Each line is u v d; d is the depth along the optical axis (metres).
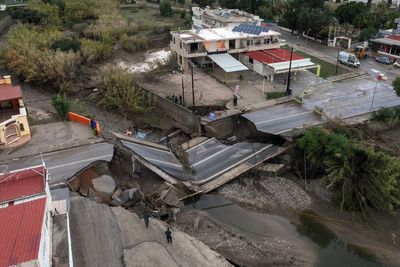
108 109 57.19
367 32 85.94
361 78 68.50
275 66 64.56
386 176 39.88
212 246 34.50
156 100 57.28
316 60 77.88
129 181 40.91
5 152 41.97
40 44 73.62
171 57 74.06
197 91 61.34
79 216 32.44
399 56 76.19
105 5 116.94
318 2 111.56
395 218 40.00
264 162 46.06
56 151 42.09
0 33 90.69
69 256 24.00
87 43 77.56
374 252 35.88
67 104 49.91
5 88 46.06
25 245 19.34
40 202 23.58
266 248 35.31
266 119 51.94
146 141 48.97
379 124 52.03
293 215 40.28
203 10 97.88
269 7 117.19
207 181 43.41
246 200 41.72
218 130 52.16
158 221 34.12
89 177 38.59
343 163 41.53
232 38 70.50
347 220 39.81
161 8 118.88
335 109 55.38
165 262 29.58
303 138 44.56
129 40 86.56
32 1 108.62
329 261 34.69
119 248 29.91
